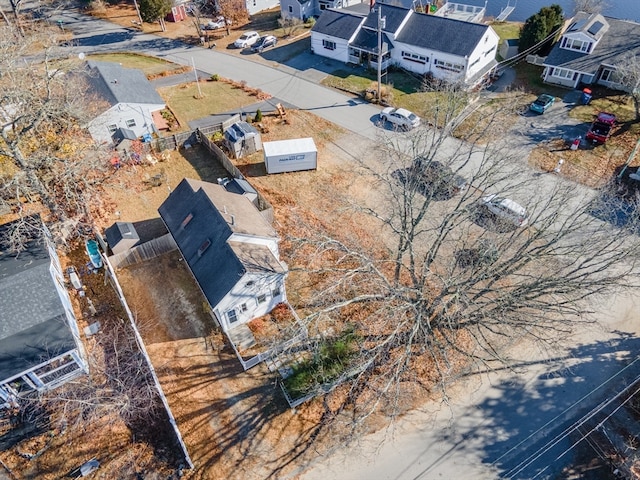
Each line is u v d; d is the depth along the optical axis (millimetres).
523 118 42812
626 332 26750
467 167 37156
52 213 31844
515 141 40000
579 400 23938
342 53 52438
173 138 39719
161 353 25688
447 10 62250
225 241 26234
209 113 45062
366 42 50062
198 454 21938
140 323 27078
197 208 28875
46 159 28672
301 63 53438
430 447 22359
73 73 40875
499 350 26125
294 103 46438
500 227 26828
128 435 22469
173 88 49062
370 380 24438
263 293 26281
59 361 23719
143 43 58875
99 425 22750
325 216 33969
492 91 46938
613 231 28188
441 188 31078
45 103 28719
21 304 24141
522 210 28500
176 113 45062
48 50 30641
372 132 42125
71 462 21609
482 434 22797
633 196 33688
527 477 21344
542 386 24547
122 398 23234
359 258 23578
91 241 31281
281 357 25344
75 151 32344
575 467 21625
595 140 39125
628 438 22484
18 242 26906
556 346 23812
